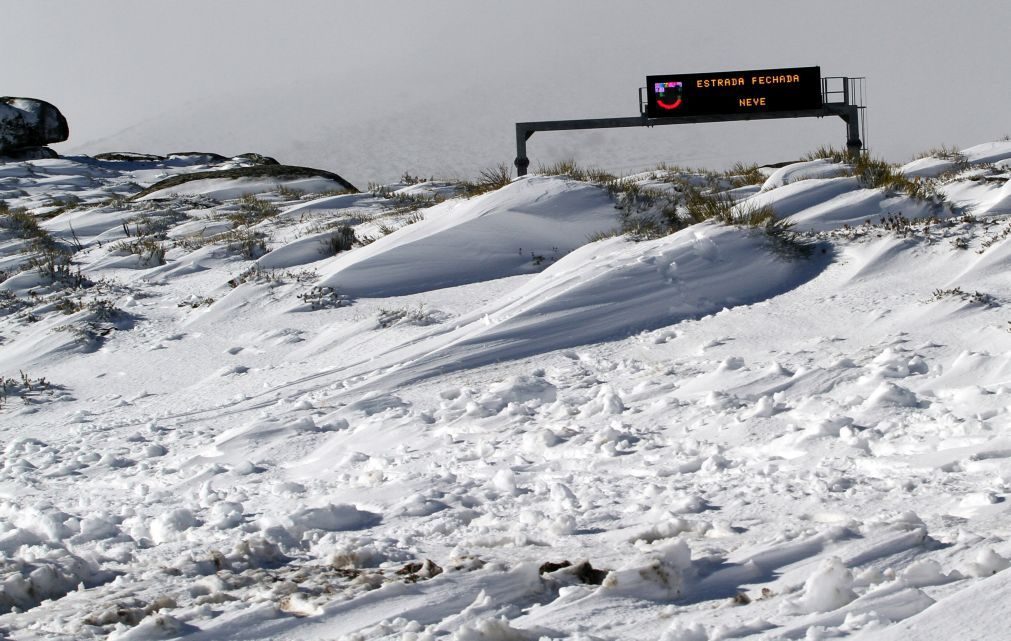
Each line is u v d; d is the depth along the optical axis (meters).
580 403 14.12
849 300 17.75
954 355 13.86
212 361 20.78
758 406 12.00
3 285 29.47
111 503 11.41
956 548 6.52
